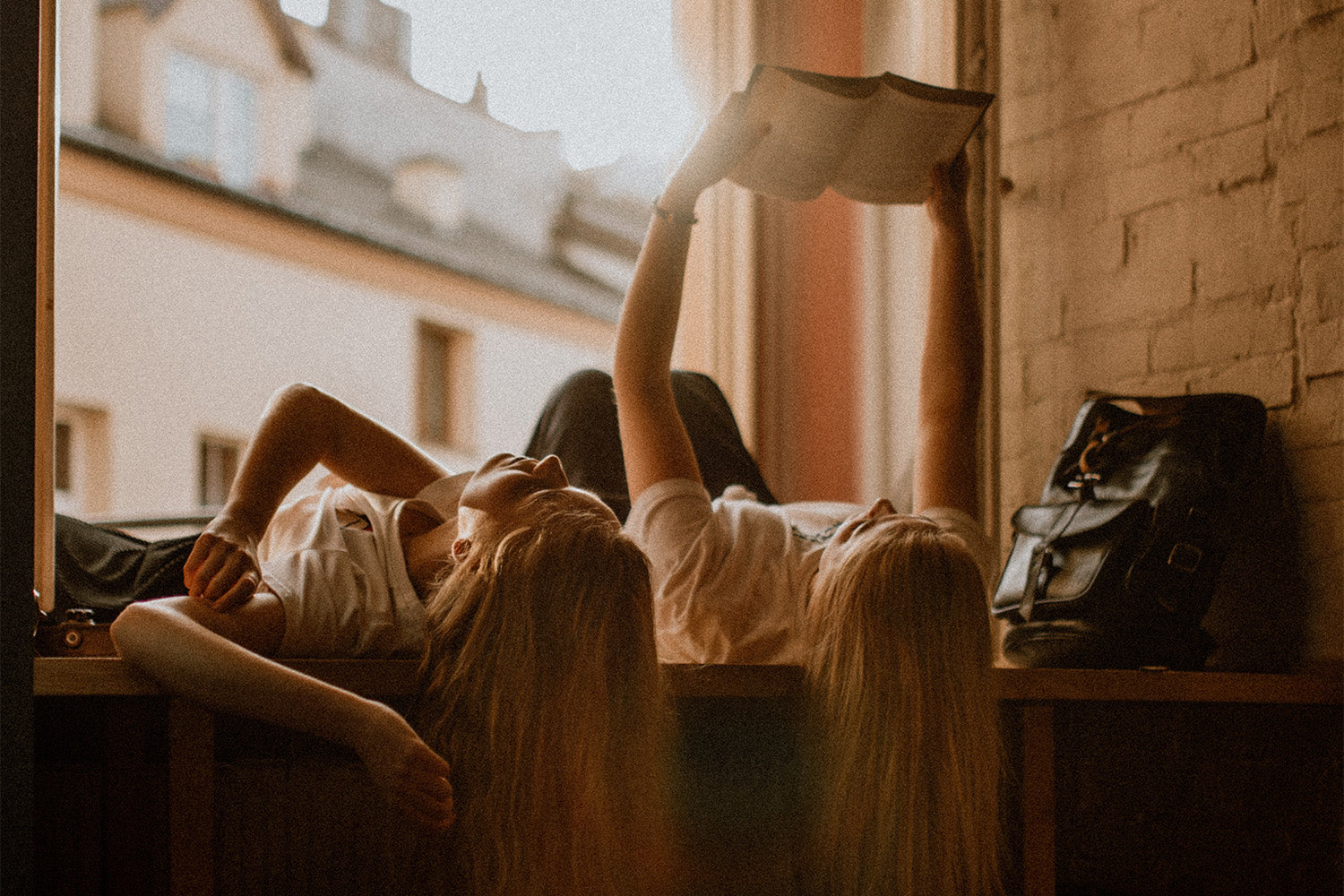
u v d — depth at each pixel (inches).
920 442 65.7
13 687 37.3
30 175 38.9
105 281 535.5
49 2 46.0
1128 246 79.0
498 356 668.1
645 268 60.4
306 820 48.2
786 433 97.7
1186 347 75.4
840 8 95.7
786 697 51.8
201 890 41.4
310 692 39.8
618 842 44.4
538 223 719.1
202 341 564.7
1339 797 65.6
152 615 40.6
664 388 59.9
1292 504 69.7
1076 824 74.3
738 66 92.3
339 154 649.6
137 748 47.9
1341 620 66.7
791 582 56.9
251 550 45.4
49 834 46.9
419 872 44.8
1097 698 55.6
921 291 91.8
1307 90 69.7
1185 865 70.3
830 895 49.3
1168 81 77.0
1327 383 68.2
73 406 528.1
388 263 625.3
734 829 53.3
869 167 65.2
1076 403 81.5
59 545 53.0
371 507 51.3
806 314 98.0
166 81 572.7
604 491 69.6
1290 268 70.2
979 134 81.0
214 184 564.1
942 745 49.6
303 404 50.5
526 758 43.7
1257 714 68.7
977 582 51.8
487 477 48.7
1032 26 86.3
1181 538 63.4
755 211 96.9
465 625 45.3
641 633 45.9
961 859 49.7
